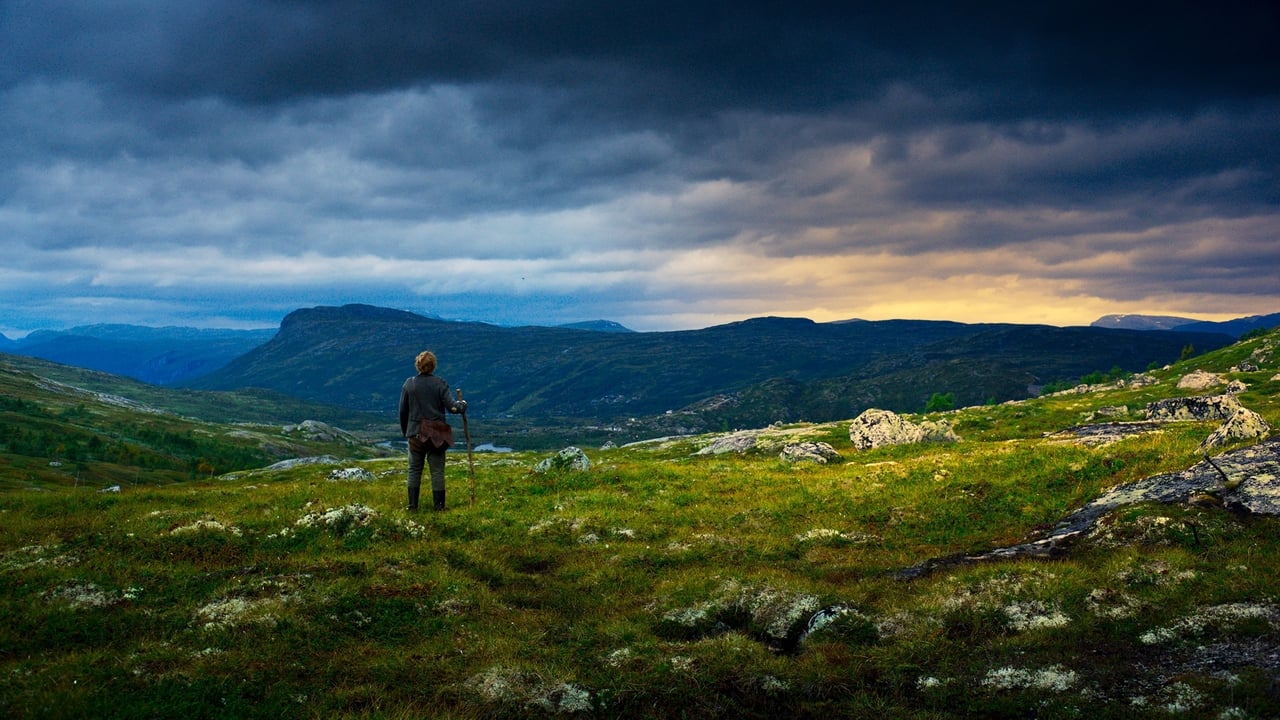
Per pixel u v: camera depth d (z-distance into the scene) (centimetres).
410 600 1281
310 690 957
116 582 1302
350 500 2125
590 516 2039
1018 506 1942
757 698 948
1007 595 1167
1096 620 1059
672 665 1009
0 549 1514
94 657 989
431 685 981
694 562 1650
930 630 1102
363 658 1064
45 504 2033
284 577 1334
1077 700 848
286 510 1941
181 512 1883
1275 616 973
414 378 2044
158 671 959
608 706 927
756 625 1197
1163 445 2255
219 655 1017
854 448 4575
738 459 4109
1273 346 12375
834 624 1136
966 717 869
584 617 1294
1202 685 831
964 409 8675
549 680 983
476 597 1344
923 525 1891
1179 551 1260
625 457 7238
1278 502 1391
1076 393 12369
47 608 1159
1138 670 909
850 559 1634
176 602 1240
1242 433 2058
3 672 934
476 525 1881
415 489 2016
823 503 2162
